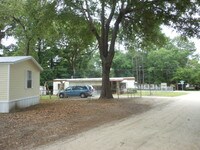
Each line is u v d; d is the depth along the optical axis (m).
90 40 33.91
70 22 30.11
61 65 65.88
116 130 12.16
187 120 15.43
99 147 8.98
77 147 9.01
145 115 18.02
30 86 23.55
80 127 12.95
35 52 56.91
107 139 10.20
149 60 95.00
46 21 29.27
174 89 86.88
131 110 21.05
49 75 62.72
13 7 30.36
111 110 20.00
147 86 86.19
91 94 41.97
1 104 19.11
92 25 29.73
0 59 20.55
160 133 11.38
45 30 31.84
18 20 36.22
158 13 26.31
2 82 19.34
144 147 8.94
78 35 32.94
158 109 22.19
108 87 30.50
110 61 30.17
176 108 22.97
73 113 17.50
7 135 10.73
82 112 18.09
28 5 28.95
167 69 93.00
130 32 32.12
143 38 32.84
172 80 91.75
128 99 32.53
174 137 10.54
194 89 90.19
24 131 11.52
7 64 19.36
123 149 8.70
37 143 9.68
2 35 40.56
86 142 9.74
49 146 9.21
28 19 34.97
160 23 27.89
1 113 17.91
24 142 9.80
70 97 41.41
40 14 28.95
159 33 32.06
